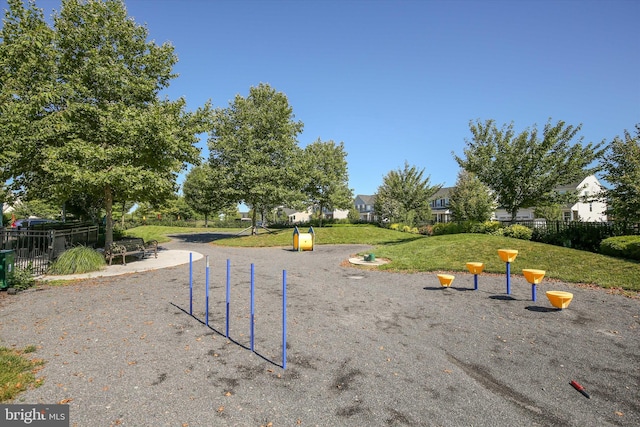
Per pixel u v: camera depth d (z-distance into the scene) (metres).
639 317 6.59
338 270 12.23
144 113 13.16
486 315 6.82
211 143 28.41
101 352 4.88
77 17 14.55
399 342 5.41
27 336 5.46
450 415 3.47
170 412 3.44
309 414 3.44
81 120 13.61
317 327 6.05
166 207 20.92
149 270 11.89
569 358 4.86
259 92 29.27
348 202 47.12
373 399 3.74
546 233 16.12
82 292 8.49
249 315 6.72
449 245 15.45
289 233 28.02
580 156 17.11
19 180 14.52
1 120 9.84
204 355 4.83
